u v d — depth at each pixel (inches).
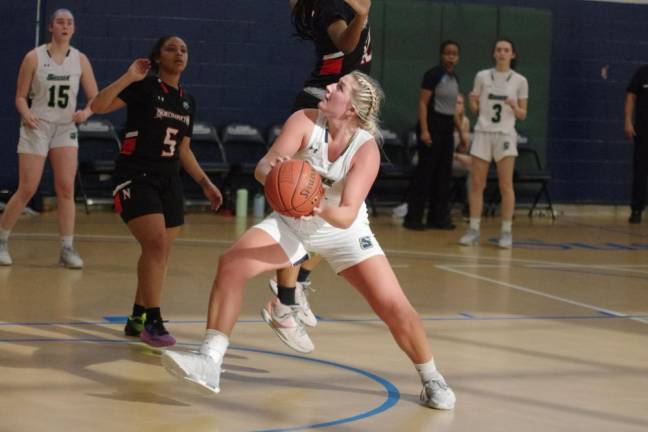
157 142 283.3
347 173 217.5
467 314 350.6
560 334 321.4
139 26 665.0
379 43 705.6
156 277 277.6
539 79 736.3
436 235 599.5
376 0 703.7
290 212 203.3
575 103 751.1
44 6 635.5
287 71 697.6
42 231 529.3
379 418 217.9
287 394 234.8
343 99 216.2
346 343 293.4
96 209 645.9
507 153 544.7
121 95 284.2
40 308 327.0
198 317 325.4
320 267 446.0
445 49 613.0
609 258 527.5
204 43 681.0
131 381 240.4
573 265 494.3
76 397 223.1
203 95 684.7
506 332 320.8
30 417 205.3
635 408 235.8
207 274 414.0
